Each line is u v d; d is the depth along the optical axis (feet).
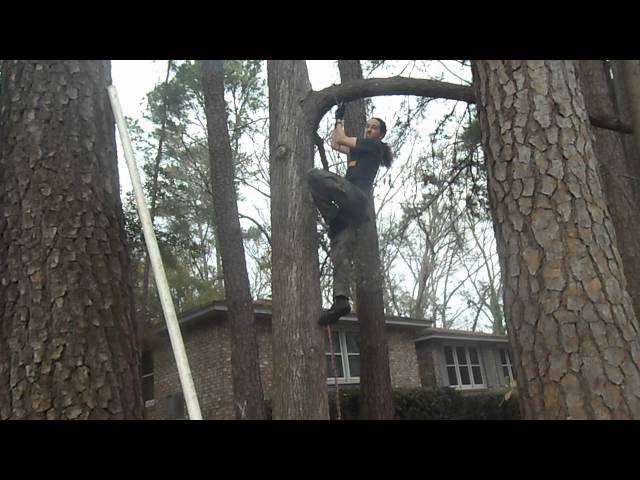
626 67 12.13
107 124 9.47
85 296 8.11
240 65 49.73
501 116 9.59
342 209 14.01
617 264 8.74
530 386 8.45
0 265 8.14
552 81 9.50
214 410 39.06
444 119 22.62
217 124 31.55
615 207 20.92
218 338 40.09
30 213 8.29
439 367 59.72
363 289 22.80
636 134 12.05
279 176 14.82
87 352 7.86
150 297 41.96
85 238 8.41
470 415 48.85
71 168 8.66
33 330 7.78
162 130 45.24
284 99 15.37
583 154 9.21
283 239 14.20
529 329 8.58
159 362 43.78
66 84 9.10
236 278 29.32
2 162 8.66
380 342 22.45
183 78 43.52
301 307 13.58
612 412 7.82
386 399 21.98
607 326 8.20
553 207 8.84
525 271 8.78
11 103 8.91
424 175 23.49
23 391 7.55
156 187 43.04
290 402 13.10
